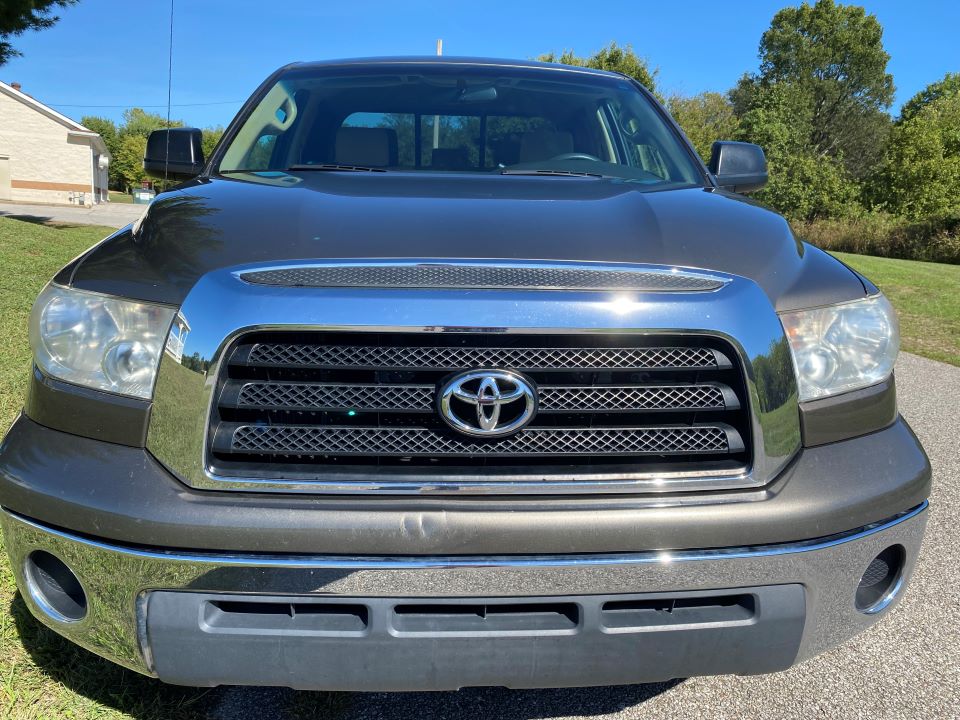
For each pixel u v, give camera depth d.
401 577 1.50
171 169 2.95
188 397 1.55
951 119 42.47
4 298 6.83
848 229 30.41
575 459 1.60
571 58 41.72
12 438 1.70
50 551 1.61
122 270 1.72
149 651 1.57
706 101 55.62
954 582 2.83
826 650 1.71
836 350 1.71
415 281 1.58
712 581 1.56
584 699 2.16
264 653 1.54
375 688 1.57
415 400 1.57
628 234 1.83
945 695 2.19
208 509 1.51
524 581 1.51
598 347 1.59
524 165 2.83
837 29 62.91
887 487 1.68
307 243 1.72
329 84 3.13
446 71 3.23
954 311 10.01
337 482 1.53
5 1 13.57
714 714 2.10
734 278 1.69
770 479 1.62
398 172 2.63
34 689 2.04
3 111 37.94
